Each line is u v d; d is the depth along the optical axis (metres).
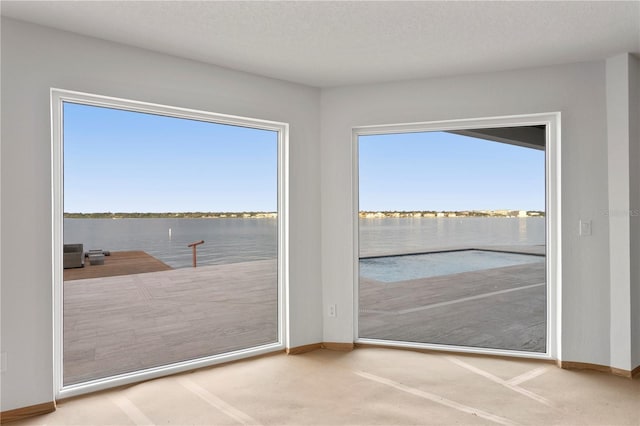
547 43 2.65
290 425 2.24
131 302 2.96
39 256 2.40
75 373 2.75
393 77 3.34
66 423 2.28
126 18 2.31
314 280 3.57
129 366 2.94
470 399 2.53
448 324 3.69
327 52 2.81
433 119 3.35
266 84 3.32
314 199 3.57
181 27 2.43
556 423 2.23
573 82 3.02
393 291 3.79
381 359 3.26
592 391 2.64
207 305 3.27
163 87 2.85
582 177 3.01
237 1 2.11
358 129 3.61
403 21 2.33
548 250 3.22
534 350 3.30
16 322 2.33
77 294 2.76
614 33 2.49
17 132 2.33
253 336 3.44
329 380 2.85
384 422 2.26
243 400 2.54
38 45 2.40
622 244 2.89
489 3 2.12
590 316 3.00
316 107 3.59
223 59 2.96
